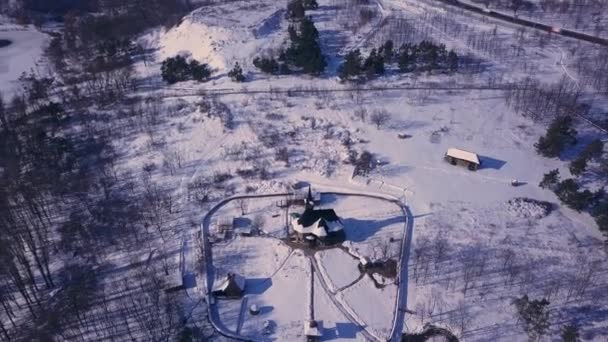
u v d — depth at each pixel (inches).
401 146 4217.5
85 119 4783.5
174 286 2984.7
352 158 4055.1
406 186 3784.5
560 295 2891.2
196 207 3629.4
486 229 3378.4
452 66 5221.5
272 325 2778.1
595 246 3235.7
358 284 3029.0
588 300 2859.3
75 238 3383.4
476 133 4362.7
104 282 3061.0
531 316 2637.8
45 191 3779.5
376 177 3880.4
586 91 4874.5
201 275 3088.1
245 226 3442.4
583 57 5506.9
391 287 2999.5
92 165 4114.2
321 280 3061.0
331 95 4926.2
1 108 4817.9
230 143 4323.3
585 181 3782.0
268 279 3070.9
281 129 4458.7
